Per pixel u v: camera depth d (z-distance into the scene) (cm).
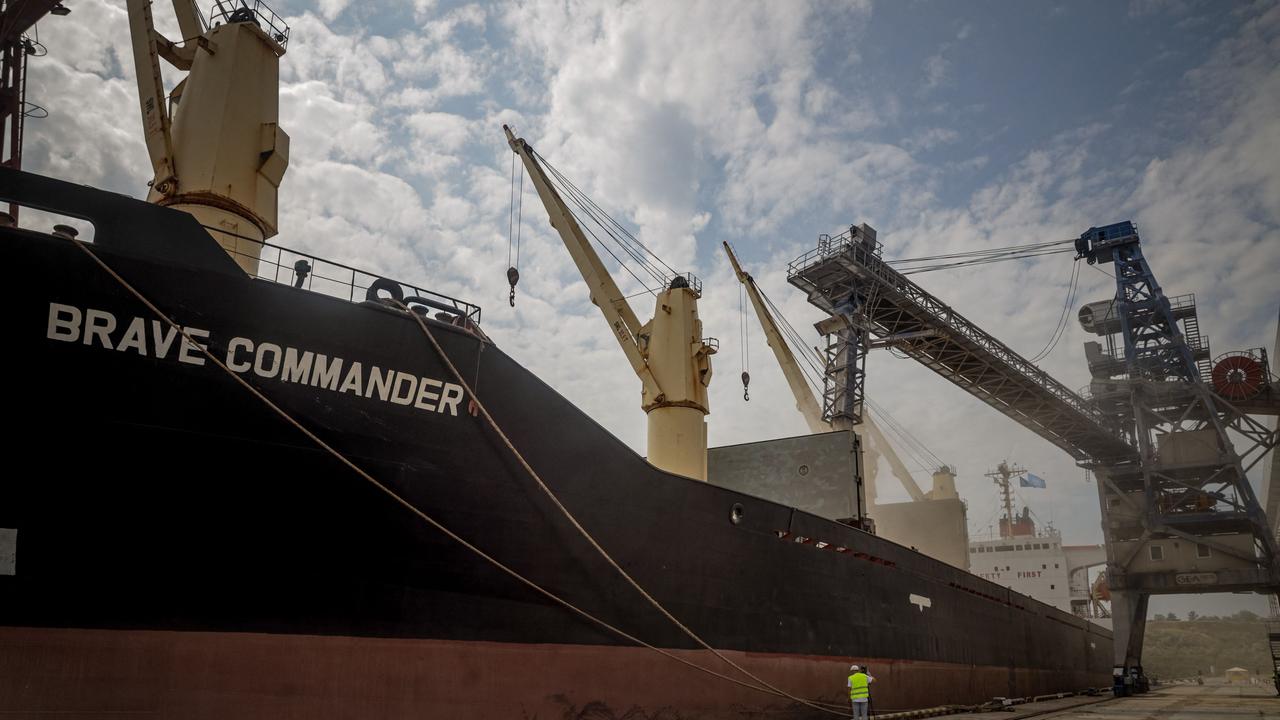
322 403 1123
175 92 1578
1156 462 4200
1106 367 4484
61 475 943
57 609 930
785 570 1881
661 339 2441
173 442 1009
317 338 1128
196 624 1004
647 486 1546
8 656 902
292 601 1074
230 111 1459
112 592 960
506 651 1273
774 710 1764
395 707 1136
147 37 1501
